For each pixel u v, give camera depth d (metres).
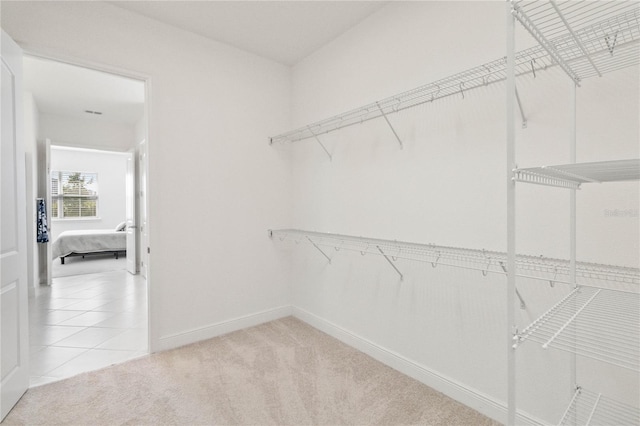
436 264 1.99
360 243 2.49
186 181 2.63
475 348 1.81
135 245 5.54
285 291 3.29
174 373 2.17
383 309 2.35
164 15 2.42
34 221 4.34
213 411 1.78
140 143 5.35
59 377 2.14
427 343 2.06
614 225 1.34
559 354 1.50
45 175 4.71
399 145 2.21
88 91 4.09
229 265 2.88
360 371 2.22
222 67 2.82
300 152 3.17
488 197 1.74
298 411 1.78
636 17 1.08
